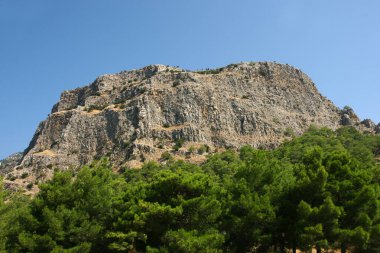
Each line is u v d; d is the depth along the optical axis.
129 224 36.91
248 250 40.81
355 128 194.38
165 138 166.62
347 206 38.38
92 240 37.59
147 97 185.50
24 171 163.88
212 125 176.62
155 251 34.47
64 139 180.00
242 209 39.50
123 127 174.50
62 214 36.97
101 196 40.12
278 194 41.06
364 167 53.66
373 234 37.09
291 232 38.12
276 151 126.38
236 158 137.38
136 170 128.50
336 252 48.69
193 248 33.31
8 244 37.22
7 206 42.28
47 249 35.50
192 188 38.38
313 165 42.31
